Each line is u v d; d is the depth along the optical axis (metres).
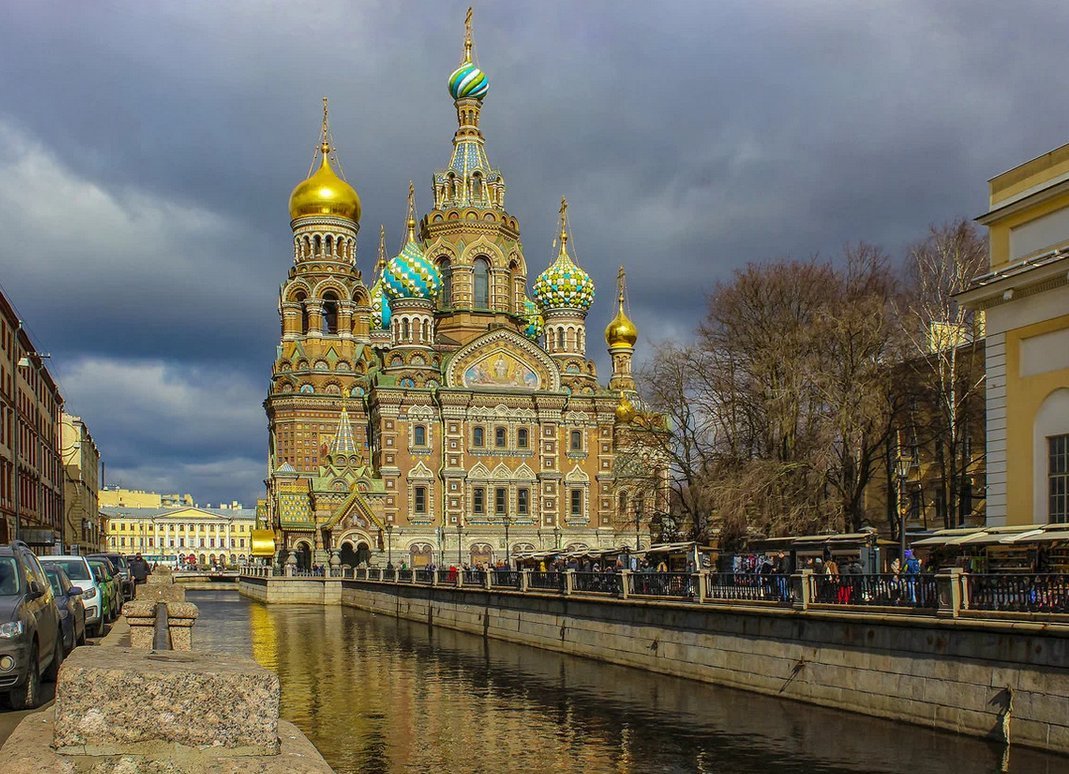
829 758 28.84
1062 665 27.09
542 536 120.38
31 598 23.00
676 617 44.47
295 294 136.62
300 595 109.88
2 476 72.81
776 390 64.88
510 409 121.44
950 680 30.56
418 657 54.78
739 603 40.44
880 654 33.22
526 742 32.44
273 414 134.88
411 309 122.75
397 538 117.06
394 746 32.12
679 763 29.19
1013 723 28.39
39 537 81.56
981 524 60.84
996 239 40.56
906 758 28.02
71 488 135.25
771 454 64.00
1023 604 28.78
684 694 39.50
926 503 72.38
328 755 31.00
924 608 31.70
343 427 123.25
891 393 60.47
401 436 119.19
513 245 137.00
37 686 22.36
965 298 40.62
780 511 59.31
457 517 118.56
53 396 108.62
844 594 35.09
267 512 144.25
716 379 69.56
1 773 7.39
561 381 124.88
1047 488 36.88
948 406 57.03
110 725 7.69
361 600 100.94
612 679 44.16
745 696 38.41
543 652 55.72
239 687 7.96
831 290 70.56
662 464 74.38
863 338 60.91
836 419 57.25
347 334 136.50
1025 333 38.16
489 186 136.88
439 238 134.62
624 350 141.38
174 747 7.80
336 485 119.12
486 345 122.38
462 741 32.72
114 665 7.89
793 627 37.28
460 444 119.62
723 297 71.69
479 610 68.12
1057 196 37.69
